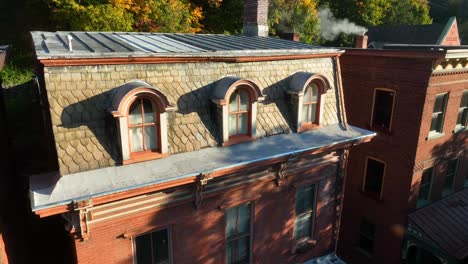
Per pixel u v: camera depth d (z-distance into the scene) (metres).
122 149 7.53
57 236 13.59
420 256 15.01
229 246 9.85
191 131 8.59
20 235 11.05
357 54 15.69
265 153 9.14
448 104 14.67
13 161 14.04
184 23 28.50
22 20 27.38
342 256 18.02
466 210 15.83
